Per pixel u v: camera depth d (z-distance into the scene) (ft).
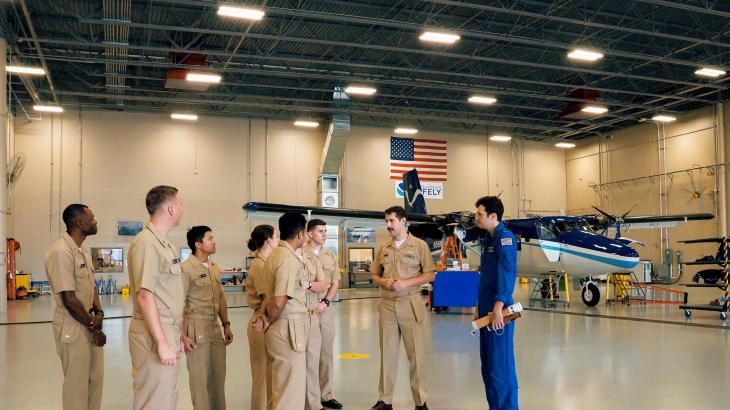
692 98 63.21
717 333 30.09
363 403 16.87
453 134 81.20
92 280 13.66
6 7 43.88
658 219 54.54
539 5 45.29
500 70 61.72
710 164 67.05
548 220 45.16
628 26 50.57
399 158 78.07
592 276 44.32
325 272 17.16
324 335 16.69
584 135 84.84
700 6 45.42
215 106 69.82
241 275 70.03
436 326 34.47
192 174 69.46
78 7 45.47
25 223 63.05
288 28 50.24
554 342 27.37
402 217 16.24
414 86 61.16
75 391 12.65
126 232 66.44
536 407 15.88
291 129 73.82
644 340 27.86
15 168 58.75
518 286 74.13
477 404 16.42
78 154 65.51
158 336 9.98
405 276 15.83
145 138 68.03
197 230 14.19
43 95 63.93
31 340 29.68
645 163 75.56
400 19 48.24
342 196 74.90
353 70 61.52
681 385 18.42
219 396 14.26
